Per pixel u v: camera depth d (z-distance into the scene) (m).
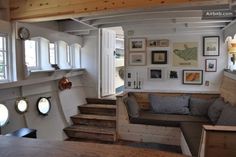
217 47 4.57
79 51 5.45
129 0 2.68
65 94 4.73
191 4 2.51
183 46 4.73
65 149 0.93
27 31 3.56
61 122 4.50
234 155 1.99
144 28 4.76
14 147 0.97
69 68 4.96
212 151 2.02
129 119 4.28
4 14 3.34
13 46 3.40
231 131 1.99
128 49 5.04
